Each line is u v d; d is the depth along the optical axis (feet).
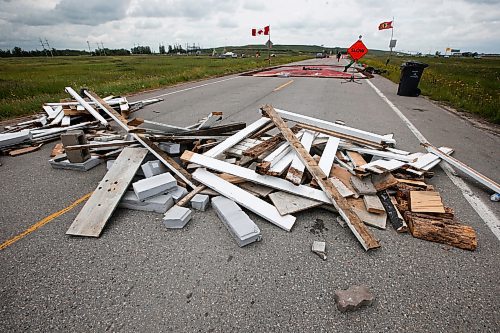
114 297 6.97
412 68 35.50
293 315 6.51
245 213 9.59
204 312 6.57
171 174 12.12
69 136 13.58
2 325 6.34
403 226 9.19
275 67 96.63
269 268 7.81
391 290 7.16
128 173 11.43
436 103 31.65
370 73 68.95
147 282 7.38
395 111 26.96
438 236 8.77
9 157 15.71
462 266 7.90
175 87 44.24
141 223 9.73
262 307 6.70
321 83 50.11
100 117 19.48
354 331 6.16
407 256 8.26
